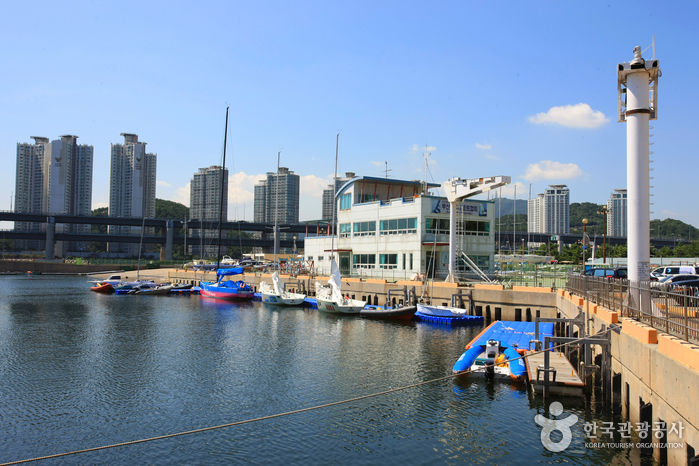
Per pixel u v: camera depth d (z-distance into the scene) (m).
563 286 47.88
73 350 34.62
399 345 36.00
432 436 19.19
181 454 17.89
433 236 59.88
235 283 75.56
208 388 25.42
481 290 47.75
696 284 34.56
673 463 13.34
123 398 23.89
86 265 146.75
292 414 21.69
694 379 11.85
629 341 18.00
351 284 61.50
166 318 51.78
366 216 69.19
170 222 168.88
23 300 70.12
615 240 155.12
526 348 29.28
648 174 20.38
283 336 40.19
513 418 20.70
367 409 22.12
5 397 24.02
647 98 20.39
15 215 159.38
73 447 18.52
